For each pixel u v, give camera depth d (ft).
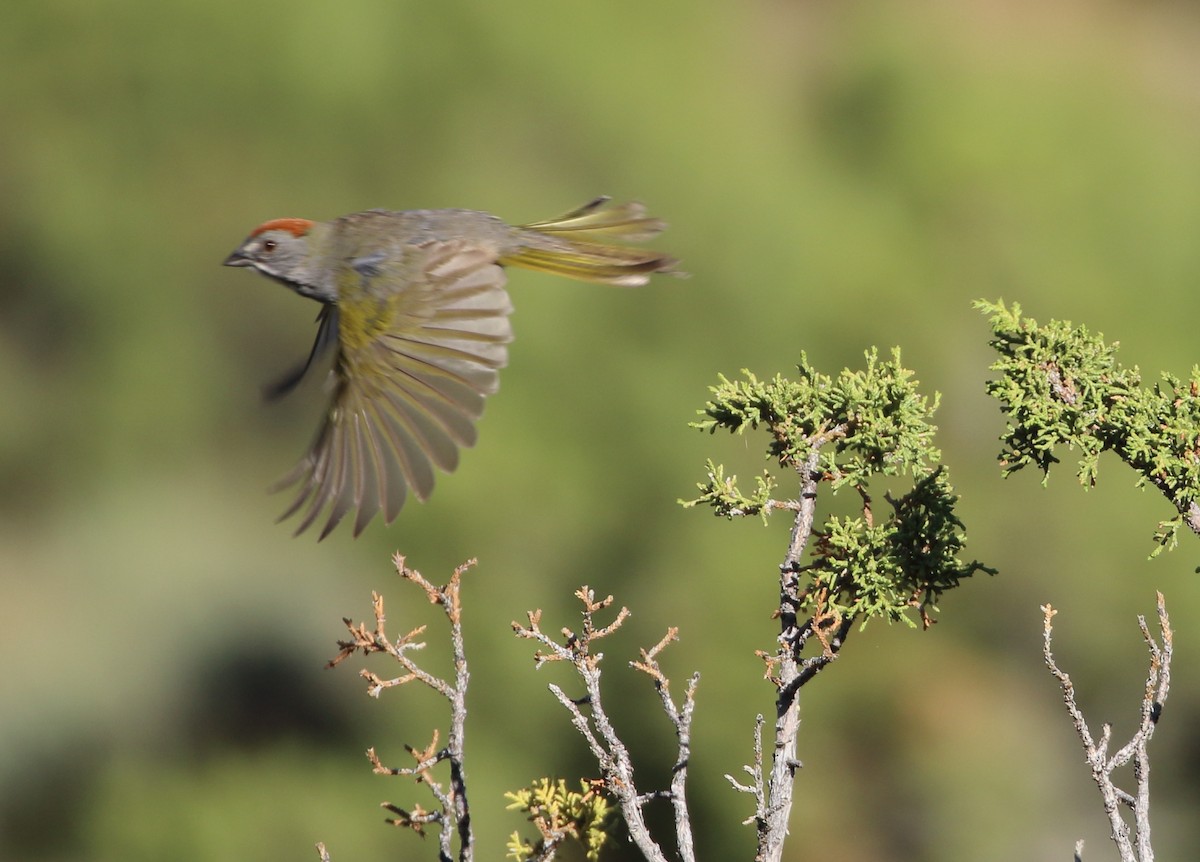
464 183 53.72
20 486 53.83
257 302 54.13
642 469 51.29
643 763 50.03
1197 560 52.29
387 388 16.22
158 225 53.52
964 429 54.08
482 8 54.03
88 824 51.52
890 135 59.36
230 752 52.47
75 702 51.44
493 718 50.47
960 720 51.96
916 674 52.75
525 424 50.93
